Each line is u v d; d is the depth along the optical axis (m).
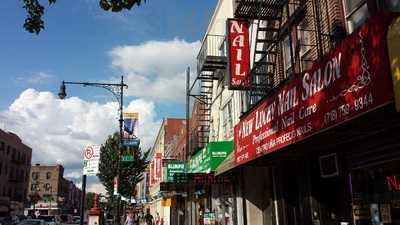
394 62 5.58
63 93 26.42
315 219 11.80
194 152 25.14
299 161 12.87
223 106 21.86
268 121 10.32
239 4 15.13
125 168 40.50
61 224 54.53
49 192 118.31
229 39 16.30
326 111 7.46
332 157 10.55
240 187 17.27
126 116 32.38
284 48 14.39
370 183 9.23
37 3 7.41
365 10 9.99
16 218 59.84
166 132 54.69
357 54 6.49
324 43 11.48
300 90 8.52
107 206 43.47
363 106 6.34
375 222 9.06
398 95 5.49
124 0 7.04
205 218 21.77
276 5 14.66
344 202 10.77
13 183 84.94
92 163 14.56
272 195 15.27
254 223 16.39
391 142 8.45
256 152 11.16
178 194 29.64
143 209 73.06
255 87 15.24
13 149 84.19
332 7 11.16
